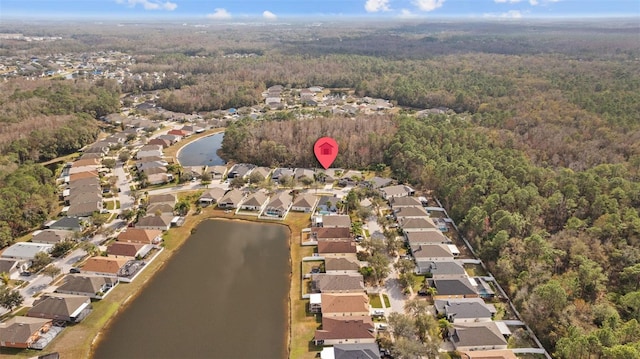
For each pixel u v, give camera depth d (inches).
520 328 3152.1
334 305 3262.8
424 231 4372.5
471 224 4311.0
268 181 6003.9
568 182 4749.0
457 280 3582.7
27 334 2906.0
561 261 3720.5
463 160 5595.5
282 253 4249.5
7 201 4431.6
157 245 4259.4
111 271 3710.6
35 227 4623.5
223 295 3563.0
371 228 4655.5
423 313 3105.3
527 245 3745.1
